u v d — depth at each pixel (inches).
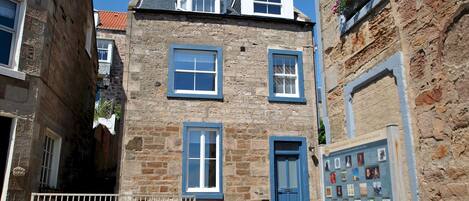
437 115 174.2
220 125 440.1
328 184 247.3
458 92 163.0
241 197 426.6
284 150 457.4
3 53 303.4
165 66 446.3
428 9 183.9
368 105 228.5
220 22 473.4
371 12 230.2
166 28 457.7
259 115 454.3
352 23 248.2
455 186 162.1
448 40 170.2
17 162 288.5
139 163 412.8
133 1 462.6
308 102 474.0
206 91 455.5
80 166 496.4
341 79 258.7
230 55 465.4
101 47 966.4
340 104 258.1
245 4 492.4
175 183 414.9
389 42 211.9
